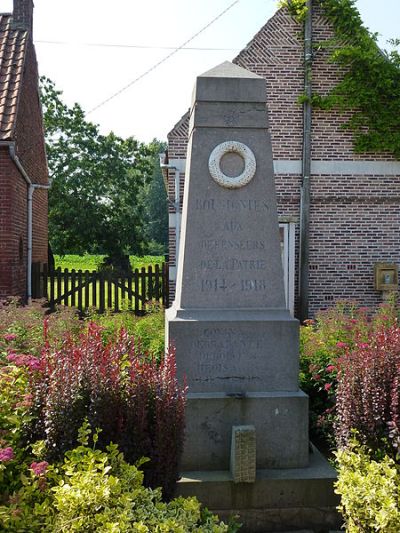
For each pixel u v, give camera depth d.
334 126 13.46
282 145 13.43
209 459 5.23
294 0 13.27
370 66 13.12
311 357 7.03
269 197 5.74
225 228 5.70
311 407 6.63
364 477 4.13
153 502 4.03
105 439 4.20
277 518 4.93
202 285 5.63
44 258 17.53
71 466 3.75
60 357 4.54
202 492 4.89
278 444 5.28
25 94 14.62
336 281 13.52
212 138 5.73
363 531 3.91
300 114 13.43
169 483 4.29
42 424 4.17
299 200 13.47
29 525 3.44
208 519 4.02
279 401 5.29
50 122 30.23
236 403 5.26
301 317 13.32
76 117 30.86
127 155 32.16
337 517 4.95
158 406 4.29
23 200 14.22
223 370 5.47
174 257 13.36
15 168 13.19
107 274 14.55
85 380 4.29
